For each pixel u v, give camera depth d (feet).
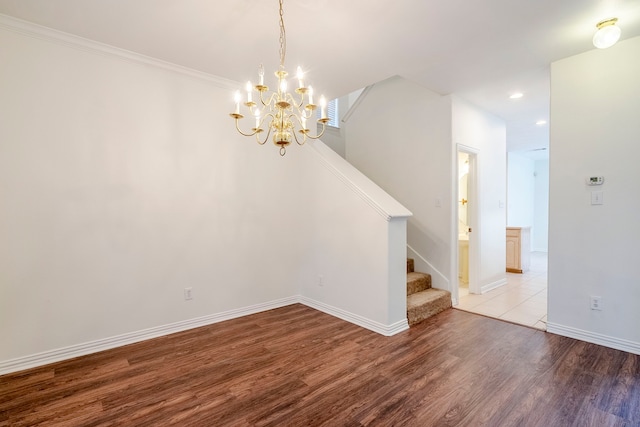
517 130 17.53
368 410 6.04
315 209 12.23
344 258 11.02
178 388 6.80
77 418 5.83
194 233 10.21
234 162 11.10
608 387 6.71
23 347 7.59
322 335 9.60
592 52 8.63
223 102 10.80
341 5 6.63
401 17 7.07
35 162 7.70
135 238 9.13
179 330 9.92
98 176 8.54
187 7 6.78
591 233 8.75
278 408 6.12
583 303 8.96
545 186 27.91
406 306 10.36
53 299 7.95
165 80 9.61
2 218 7.34
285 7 6.72
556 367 7.55
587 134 8.75
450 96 12.09
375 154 15.01
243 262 11.37
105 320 8.67
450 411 5.99
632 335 8.17
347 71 9.98
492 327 10.17
